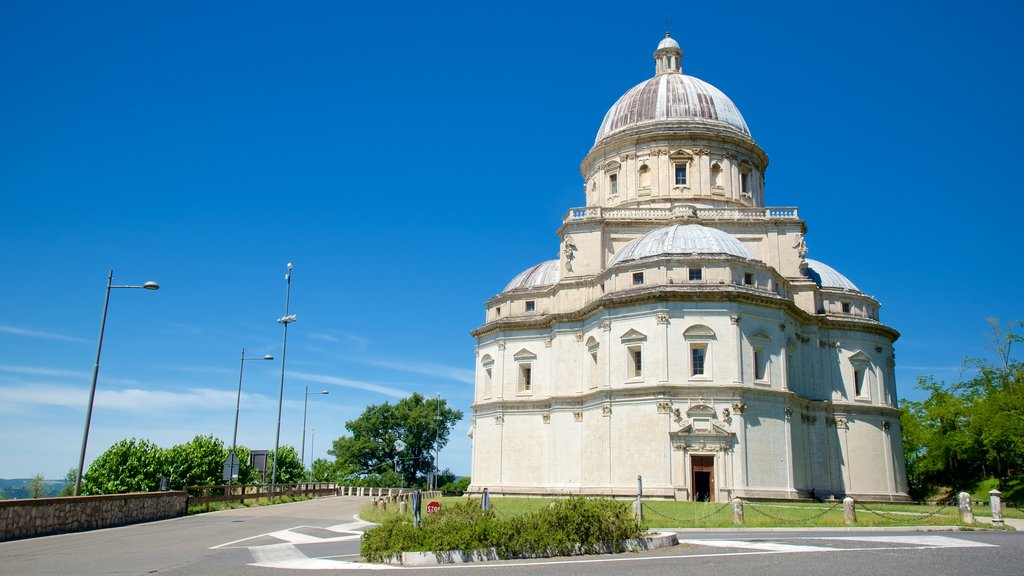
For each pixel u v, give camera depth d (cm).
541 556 2553
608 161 7819
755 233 7050
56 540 3238
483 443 7569
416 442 12350
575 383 6919
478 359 7969
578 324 6981
